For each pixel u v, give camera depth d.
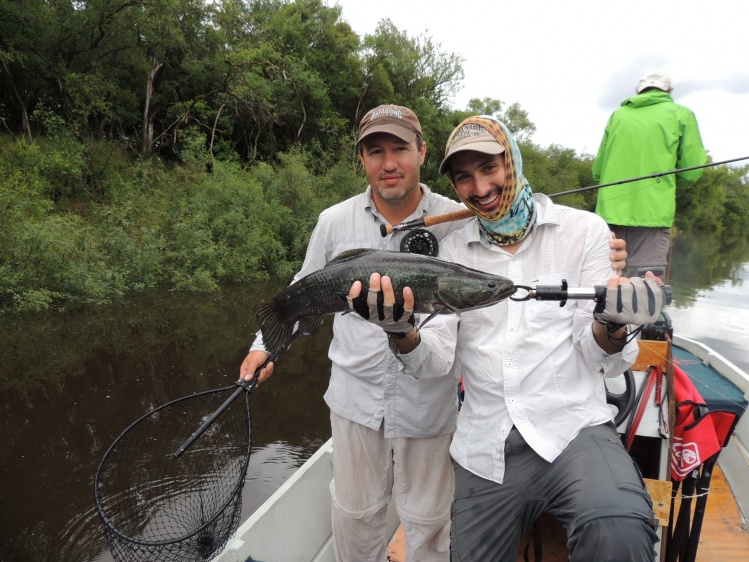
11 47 17.23
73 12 19.14
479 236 2.17
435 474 2.57
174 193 16.69
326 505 3.09
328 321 10.63
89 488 4.94
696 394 2.41
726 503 3.39
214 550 2.13
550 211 2.09
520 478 1.86
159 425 5.18
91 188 16.45
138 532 3.80
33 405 6.69
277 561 2.62
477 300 1.84
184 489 4.05
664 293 1.65
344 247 2.71
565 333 1.98
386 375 2.49
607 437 1.83
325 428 6.30
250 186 17.39
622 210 3.99
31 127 19.08
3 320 9.98
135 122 22.67
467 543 1.92
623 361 1.87
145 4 20.17
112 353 8.62
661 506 2.19
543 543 2.47
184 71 23.95
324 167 22.78
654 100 3.88
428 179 29.89
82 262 11.74
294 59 25.98
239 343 9.30
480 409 2.02
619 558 1.47
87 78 18.69
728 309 12.47
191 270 13.88
